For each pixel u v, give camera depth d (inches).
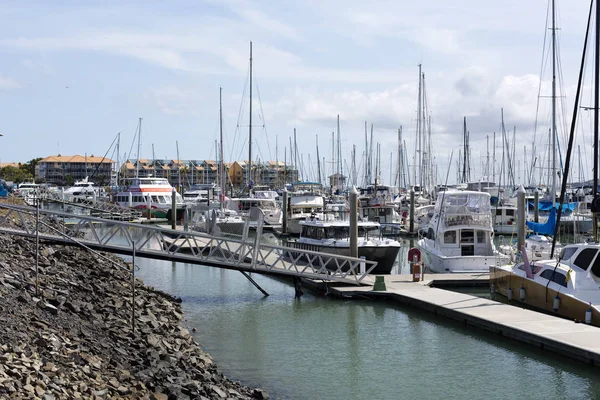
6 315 604.1
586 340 769.6
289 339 911.0
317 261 1531.7
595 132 1064.2
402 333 937.5
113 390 518.6
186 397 566.9
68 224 2472.9
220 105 2928.2
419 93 2876.5
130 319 832.9
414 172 2925.7
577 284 945.5
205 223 2374.5
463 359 805.9
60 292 804.6
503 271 1140.5
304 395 681.6
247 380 727.7
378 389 701.3
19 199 2393.0
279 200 3383.4
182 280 1435.8
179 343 796.0
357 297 1179.3
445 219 1441.9
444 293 1139.3
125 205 3238.2
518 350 835.4
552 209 1704.0
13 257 926.4
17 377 458.9
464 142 3533.5
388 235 2472.9
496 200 2721.5
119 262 1461.6
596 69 1074.1
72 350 580.1
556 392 688.4
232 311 1093.1
